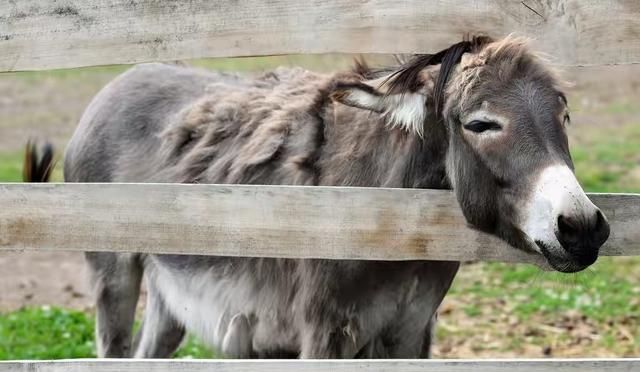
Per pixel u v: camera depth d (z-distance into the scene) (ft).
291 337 24.79
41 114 78.95
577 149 67.51
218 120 27.20
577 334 39.24
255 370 19.24
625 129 73.46
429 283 23.26
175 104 29.17
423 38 19.66
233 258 25.45
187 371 19.25
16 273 48.80
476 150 19.86
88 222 19.52
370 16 19.40
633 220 20.07
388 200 19.57
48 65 19.72
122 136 29.53
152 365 19.29
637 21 19.65
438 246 20.01
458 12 19.61
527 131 19.25
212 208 19.40
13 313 42.09
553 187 18.53
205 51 19.54
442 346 38.22
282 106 25.63
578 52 19.80
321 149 23.80
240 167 25.26
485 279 46.16
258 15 19.38
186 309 28.04
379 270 22.48
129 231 19.53
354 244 19.62
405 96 20.83
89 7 19.51
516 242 19.94
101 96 31.01
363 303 22.86
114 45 19.60
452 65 20.01
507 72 19.69
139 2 19.44
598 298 42.78
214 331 26.78
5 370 19.39
